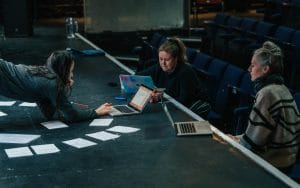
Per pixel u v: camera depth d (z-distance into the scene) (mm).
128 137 3420
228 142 3295
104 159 3057
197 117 3791
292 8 9164
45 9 12305
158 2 9492
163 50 4367
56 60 3631
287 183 2689
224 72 5363
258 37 7699
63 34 8547
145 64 6285
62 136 3447
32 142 3338
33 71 3660
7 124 3695
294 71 6711
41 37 8180
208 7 13992
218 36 8375
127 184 2719
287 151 3328
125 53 9469
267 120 3250
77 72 5449
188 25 9703
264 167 2887
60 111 3756
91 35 9281
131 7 9383
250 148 3301
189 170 2889
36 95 3662
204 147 3232
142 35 9484
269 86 3295
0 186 2703
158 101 4199
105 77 5215
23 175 2840
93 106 4141
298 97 4023
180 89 4402
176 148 3223
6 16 8055
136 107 3998
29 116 3877
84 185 2711
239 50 7703
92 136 3447
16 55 6633
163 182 2738
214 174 2828
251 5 14906
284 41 7355
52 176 2822
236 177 2785
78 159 3059
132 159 3053
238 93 4734
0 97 4371
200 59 5906
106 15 9320
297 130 3379
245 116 4289
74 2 12656
